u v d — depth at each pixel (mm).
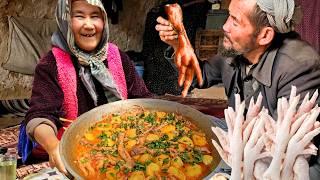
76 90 1740
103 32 1733
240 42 1229
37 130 1469
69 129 1334
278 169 784
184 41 1406
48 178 1220
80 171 1194
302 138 786
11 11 4195
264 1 1115
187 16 4309
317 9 1669
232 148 826
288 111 796
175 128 1431
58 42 1739
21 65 4336
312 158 986
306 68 1185
